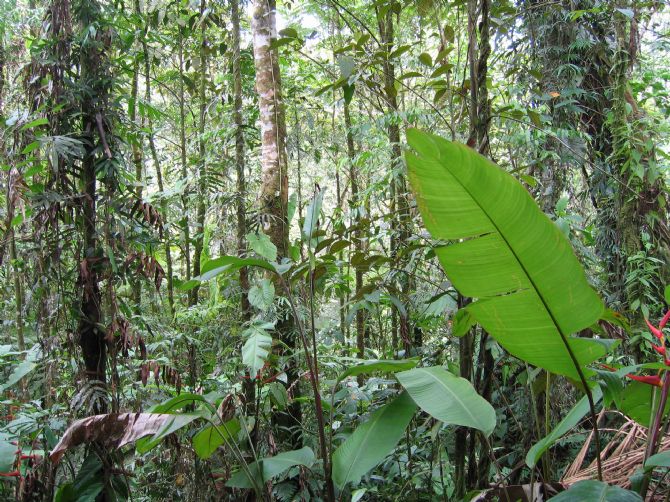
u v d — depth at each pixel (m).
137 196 3.48
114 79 3.43
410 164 1.63
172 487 3.46
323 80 7.85
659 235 4.46
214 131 5.21
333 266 3.40
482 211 1.67
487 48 3.10
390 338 6.53
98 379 3.32
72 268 3.42
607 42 5.05
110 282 3.26
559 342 1.98
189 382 3.86
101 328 3.25
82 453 3.57
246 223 4.26
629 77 4.53
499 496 2.35
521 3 4.97
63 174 3.28
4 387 3.31
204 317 3.98
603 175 4.68
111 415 2.45
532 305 1.88
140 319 3.46
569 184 4.90
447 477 3.93
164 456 3.67
